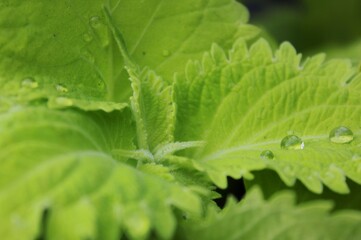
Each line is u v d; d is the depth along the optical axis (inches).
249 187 6.5
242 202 5.8
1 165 5.1
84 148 5.6
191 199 5.4
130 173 5.5
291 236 5.5
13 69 6.6
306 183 6.0
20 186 5.0
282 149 6.5
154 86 6.8
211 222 5.6
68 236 4.9
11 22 6.6
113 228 5.1
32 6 6.7
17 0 6.7
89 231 4.9
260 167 6.2
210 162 6.6
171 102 6.8
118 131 6.5
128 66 6.8
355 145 6.4
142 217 5.1
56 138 5.5
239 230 5.5
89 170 5.3
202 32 7.5
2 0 6.6
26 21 6.7
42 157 5.3
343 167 6.2
